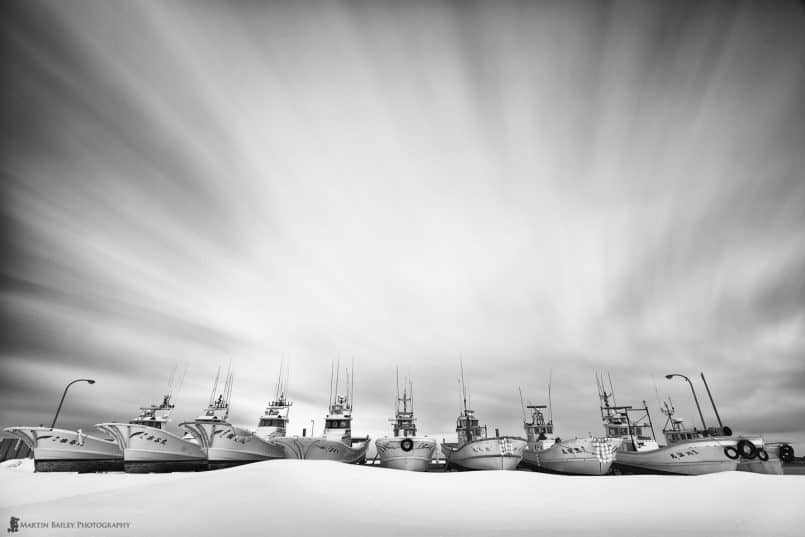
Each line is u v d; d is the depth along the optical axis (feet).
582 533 48.44
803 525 52.34
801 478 80.23
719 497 66.85
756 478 79.66
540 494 70.33
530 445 158.61
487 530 49.32
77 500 59.88
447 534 47.39
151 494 63.10
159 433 98.94
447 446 150.82
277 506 57.47
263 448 111.45
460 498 66.90
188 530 47.11
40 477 80.69
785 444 104.17
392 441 107.34
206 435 101.71
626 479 82.89
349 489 69.82
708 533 48.88
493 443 106.52
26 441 91.76
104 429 97.55
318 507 58.08
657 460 107.86
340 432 148.66
